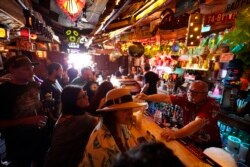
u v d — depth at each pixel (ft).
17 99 7.53
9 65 7.55
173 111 8.81
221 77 12.62
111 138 4.46
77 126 5.87
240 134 9.41
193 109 7.34
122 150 4.44
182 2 10.64
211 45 11.84
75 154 5.72
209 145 7.09
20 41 15.85
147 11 10.85
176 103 8.03
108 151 4.30
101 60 51.80
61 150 5.70
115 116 4.59
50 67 10.71
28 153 8.20
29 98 7.90
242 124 8.93
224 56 10.48
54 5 10.07
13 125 7.16
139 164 1.57
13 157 7.98
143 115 7.88
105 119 4.62
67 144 5.72
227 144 9.25
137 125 6.66
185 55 16.11
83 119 6.03
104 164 4.24
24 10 8.77
